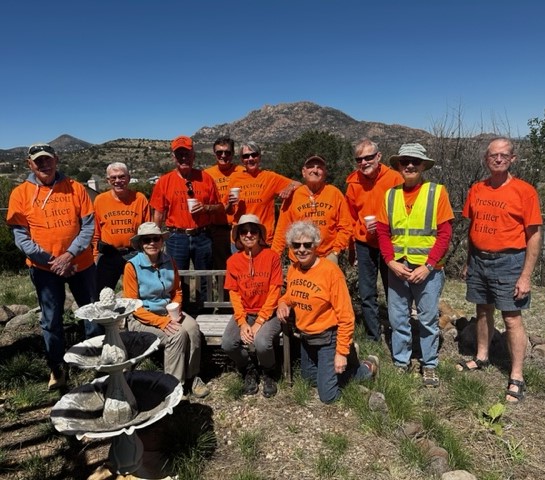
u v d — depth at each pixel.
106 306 2.60
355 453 3.10
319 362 3.73
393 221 3.91
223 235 5.32
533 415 3.56
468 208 3.96
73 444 3.24
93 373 4.21
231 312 5.56
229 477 2.91
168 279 3.98
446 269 8.95
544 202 9.23
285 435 3.32
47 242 3.72
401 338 4.19
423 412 3.55
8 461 3.06
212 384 4.09
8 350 4.64
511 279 3.66
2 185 12.88
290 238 3.62
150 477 2.86
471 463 3.01
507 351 4.65
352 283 6.10
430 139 10.38
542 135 9.75
